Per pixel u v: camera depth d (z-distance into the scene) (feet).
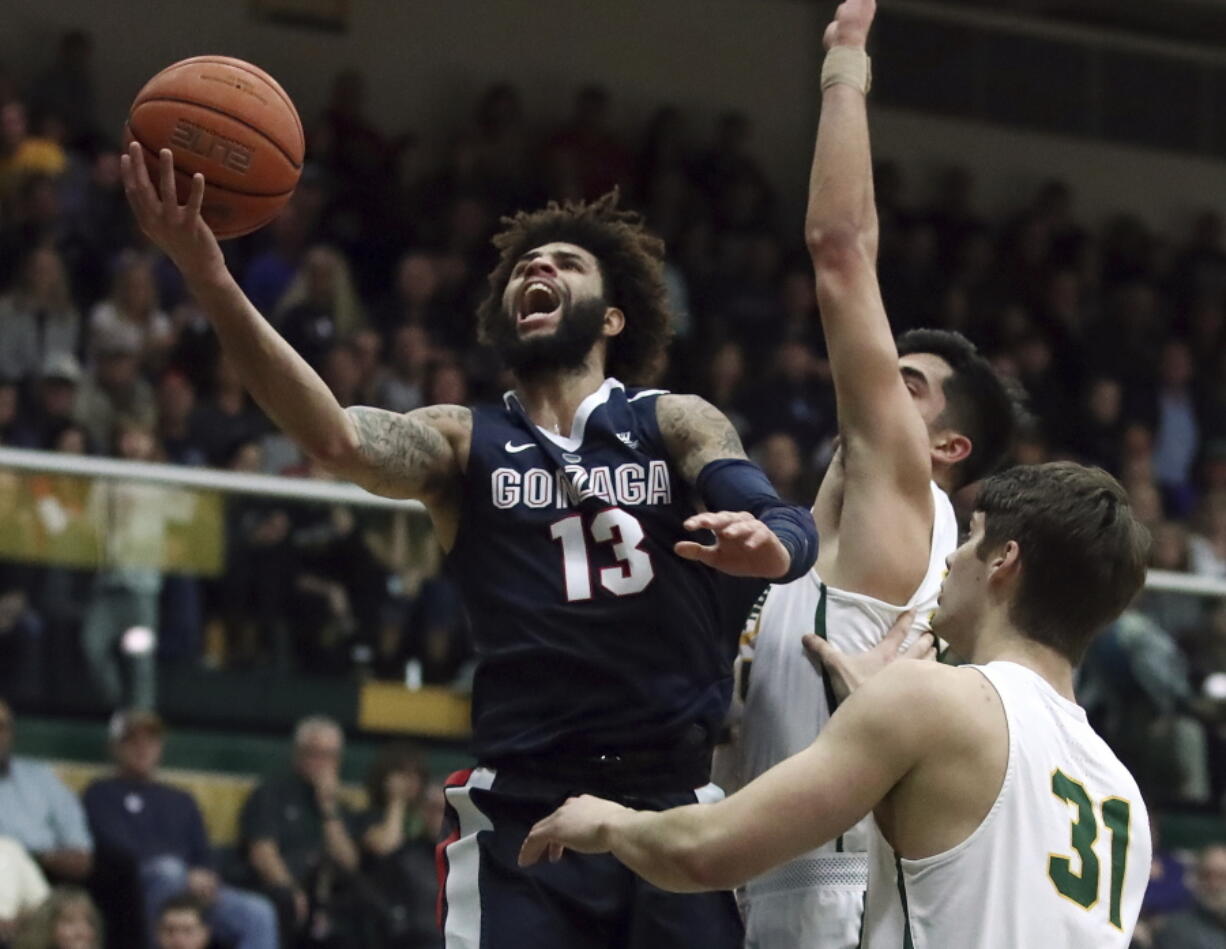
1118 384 48.52
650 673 11.44
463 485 11.90
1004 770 9.59
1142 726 26.22
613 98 51.93
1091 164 56.54
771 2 53.83
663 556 11.58
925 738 9.52
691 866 9.56
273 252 40.57
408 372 38.42
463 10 50.47
